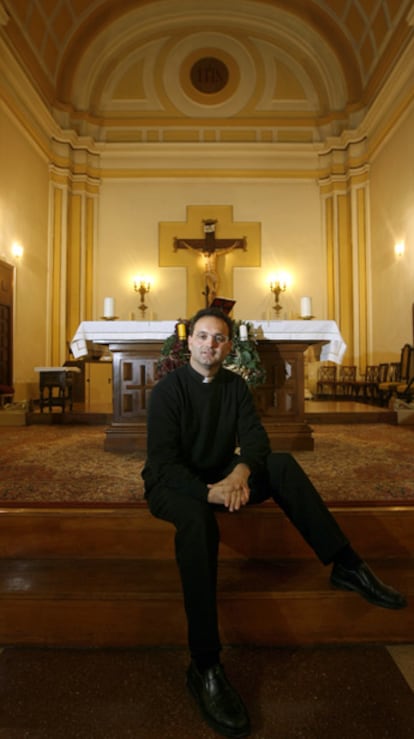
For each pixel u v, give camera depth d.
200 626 1.19
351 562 1.42
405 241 6.58
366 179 7.89
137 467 2.55
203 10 7.84
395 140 6.80
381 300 7.42
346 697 1.21
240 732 1.07
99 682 1.28
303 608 1.48
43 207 7.48
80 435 3.93
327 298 8.27
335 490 2.03
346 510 1.75
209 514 1.29
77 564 1.70
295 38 8.00
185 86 8.31
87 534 1.74
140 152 8.29
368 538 1.74
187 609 1.21
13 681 1.29
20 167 6.62
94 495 1.96
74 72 7.88
